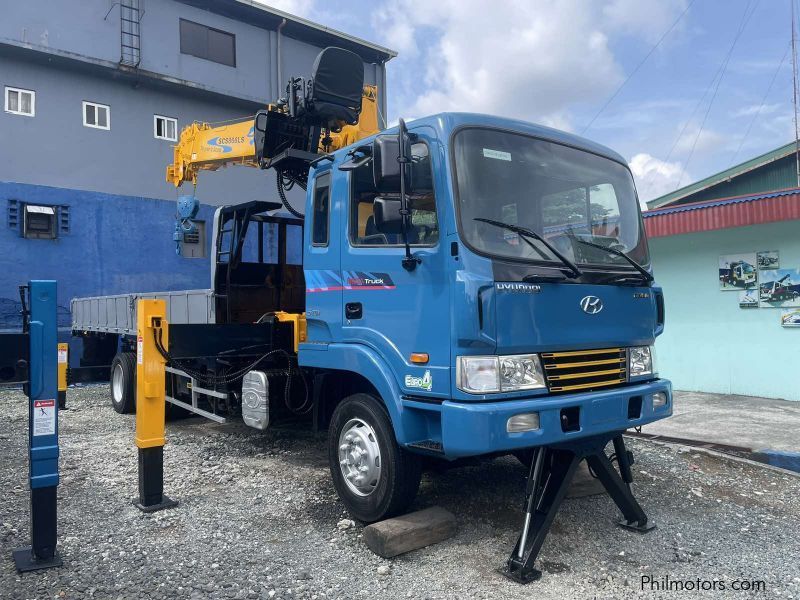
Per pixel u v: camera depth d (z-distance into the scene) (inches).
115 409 362.9
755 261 384.2
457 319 143.9
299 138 253.6
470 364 142.4
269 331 256.2
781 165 753.0
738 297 391.9
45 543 150.3
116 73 767.7
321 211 198.4
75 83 753.0
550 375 151.9
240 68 882.8
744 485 216.2
